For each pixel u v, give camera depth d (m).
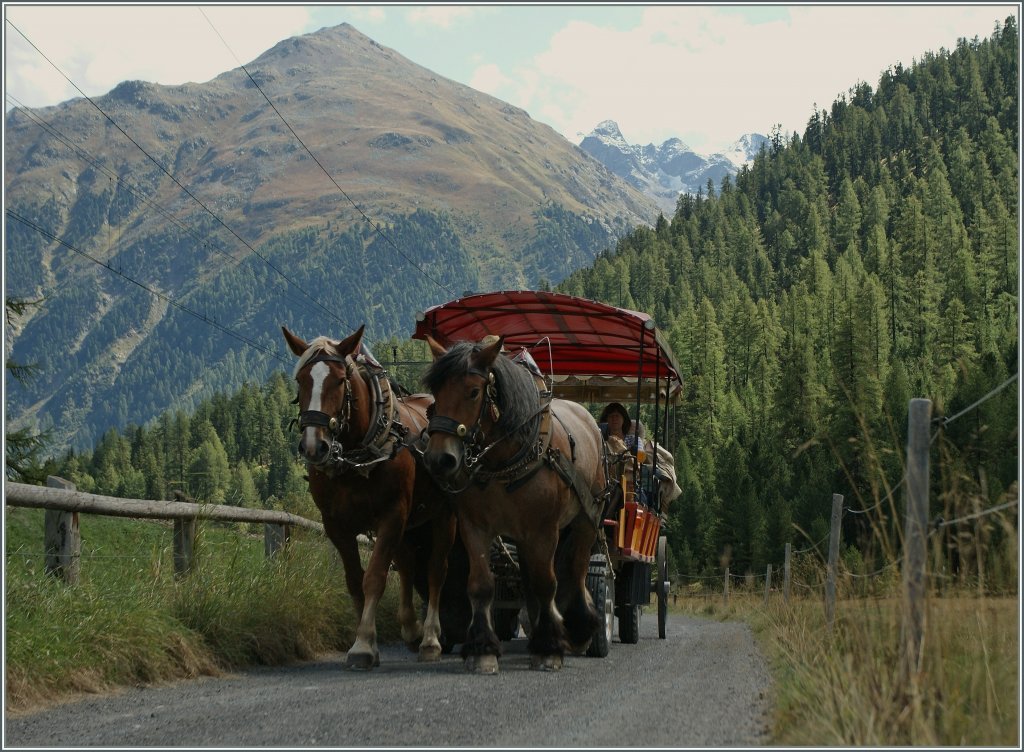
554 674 8.59
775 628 13.26
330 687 7.66
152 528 12.80
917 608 5.66
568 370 15.60
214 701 6.97
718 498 85.38
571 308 12.28
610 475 10.63
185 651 8.45
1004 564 5.46
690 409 128.00
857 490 6.52
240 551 11.10
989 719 4.98
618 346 14.02
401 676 8.42
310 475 9.24
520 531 8.78
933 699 5.29
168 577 9.73
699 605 35.69
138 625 8.24
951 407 35.97
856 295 138.62
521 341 14.09
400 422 9.50
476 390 8.40
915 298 146.12
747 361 150.75
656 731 5.77
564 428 9.50
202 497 10.93
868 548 6.78
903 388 65.62
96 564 9.61
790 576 18.45
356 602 9.56
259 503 13.46
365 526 9.33
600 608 10.54
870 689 5.62
